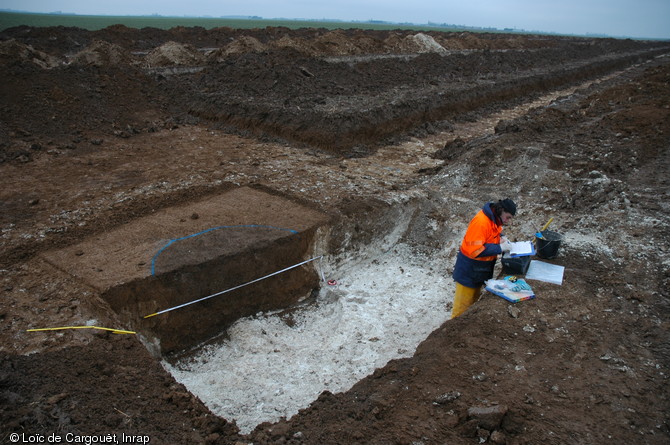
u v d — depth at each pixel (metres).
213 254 6.18
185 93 15.20
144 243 6.48
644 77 17.53
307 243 7.05
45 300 5.12
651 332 4.52
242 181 9.01
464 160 10.05
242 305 6.34
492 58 28.33
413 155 12.21
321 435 3.72
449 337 4.65
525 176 9.00
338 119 12.40
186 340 5.82
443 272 7.39
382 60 22.25
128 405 3.87
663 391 3.81
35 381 3.88
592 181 7.91
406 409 3.81
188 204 7.93
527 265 5.48
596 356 4.24
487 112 18.41
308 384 5.27
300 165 10.51
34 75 12.40
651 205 7.20
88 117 12.30
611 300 5.03
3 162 9.62
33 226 6.93
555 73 26.22
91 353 4.41
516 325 4.67
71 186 8.66
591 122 12.44
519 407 3.66
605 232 6.55
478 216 5.07
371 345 5.89
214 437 3.72
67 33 26.84
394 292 6.99
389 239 8.23
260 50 22.83
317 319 6.60
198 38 34.09
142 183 8.87
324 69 18.50
